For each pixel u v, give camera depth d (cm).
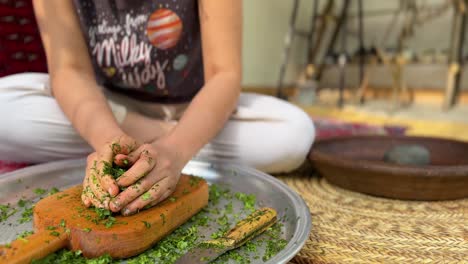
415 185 90
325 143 115
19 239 56
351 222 84
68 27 99
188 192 72
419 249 73
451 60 291
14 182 81
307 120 107
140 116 110
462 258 70
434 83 334
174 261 60
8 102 99
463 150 111
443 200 95
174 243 65
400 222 84
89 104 86
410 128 209
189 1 99
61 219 60
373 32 341
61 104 92
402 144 119
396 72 317
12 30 130
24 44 134
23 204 76
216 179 93
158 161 67
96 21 105
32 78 101
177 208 67
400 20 326
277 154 105
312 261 69
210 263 60
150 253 62
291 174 116
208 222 73
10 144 103
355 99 343
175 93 110
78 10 101
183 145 75
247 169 93
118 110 109
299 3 355
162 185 66
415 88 344
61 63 95
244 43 295
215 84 90
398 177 89
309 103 318
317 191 102
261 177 89
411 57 303
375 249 73
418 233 79
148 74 106
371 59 321
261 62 319
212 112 84
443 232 79
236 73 93
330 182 107
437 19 311
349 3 348
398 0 330
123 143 68
